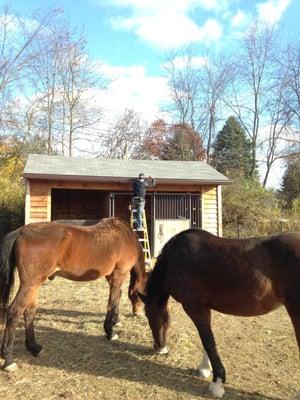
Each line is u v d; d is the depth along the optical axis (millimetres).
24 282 5004
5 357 4910
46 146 30172
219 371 4395
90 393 4410
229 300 4371
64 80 31078
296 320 3973
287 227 20625
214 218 16172
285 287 4016
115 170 15984
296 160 31547
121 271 6352
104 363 5230
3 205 19859
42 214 14602
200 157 36469
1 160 27328
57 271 5434
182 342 5883
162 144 38250
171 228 15898
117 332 6445
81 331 6535
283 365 5250
